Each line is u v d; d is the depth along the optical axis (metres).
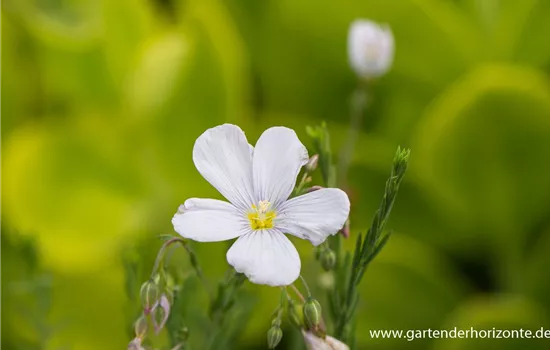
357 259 0.30
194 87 0.42
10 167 0.42
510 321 0.38
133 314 0.34
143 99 0.42
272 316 0.30
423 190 0.42
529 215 0.41
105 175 0.43
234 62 0.42
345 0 0.42
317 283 0.35
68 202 0.42
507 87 0.39
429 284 0.41
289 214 0.28
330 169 0.32
